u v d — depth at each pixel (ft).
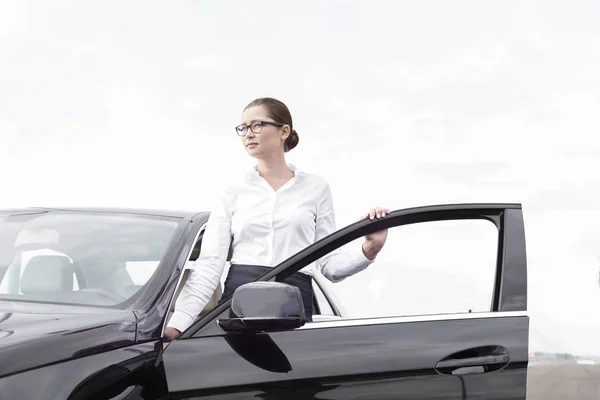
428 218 11.51
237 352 10.55
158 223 13.30
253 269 12.57
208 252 12.60
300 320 10.36
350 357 10.75
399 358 10.84
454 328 11.21
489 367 11.03
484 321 11.31
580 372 11.22
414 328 11.16
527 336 11.27
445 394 10.83
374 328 11.08
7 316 10.50
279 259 12.66
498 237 11.68
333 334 10.91
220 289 14.24
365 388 10.63
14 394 8.96
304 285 11.89
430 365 10.86
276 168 13.05
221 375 10.38
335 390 10.55
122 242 12.73
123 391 9.98
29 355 9.34
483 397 10.93
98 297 11.69
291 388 10.46
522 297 11.52
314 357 10.66
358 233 11.37
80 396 9.43
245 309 10.26
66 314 10.79
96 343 10.09
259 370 10.46
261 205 12.71
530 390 11.08
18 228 13.41
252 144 12.92
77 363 9.68
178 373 10.38
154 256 12.34
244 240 12.73
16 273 12.35
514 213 11.75
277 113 12.98
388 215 11.43
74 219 13.58
